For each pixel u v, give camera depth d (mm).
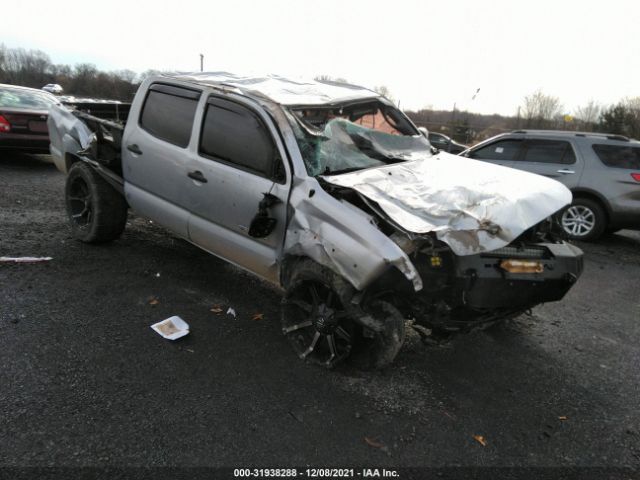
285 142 3432
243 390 3061
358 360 3285
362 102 4352
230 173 3721
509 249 3133
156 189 4438
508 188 3383
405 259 2775
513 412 3061
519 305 3217
